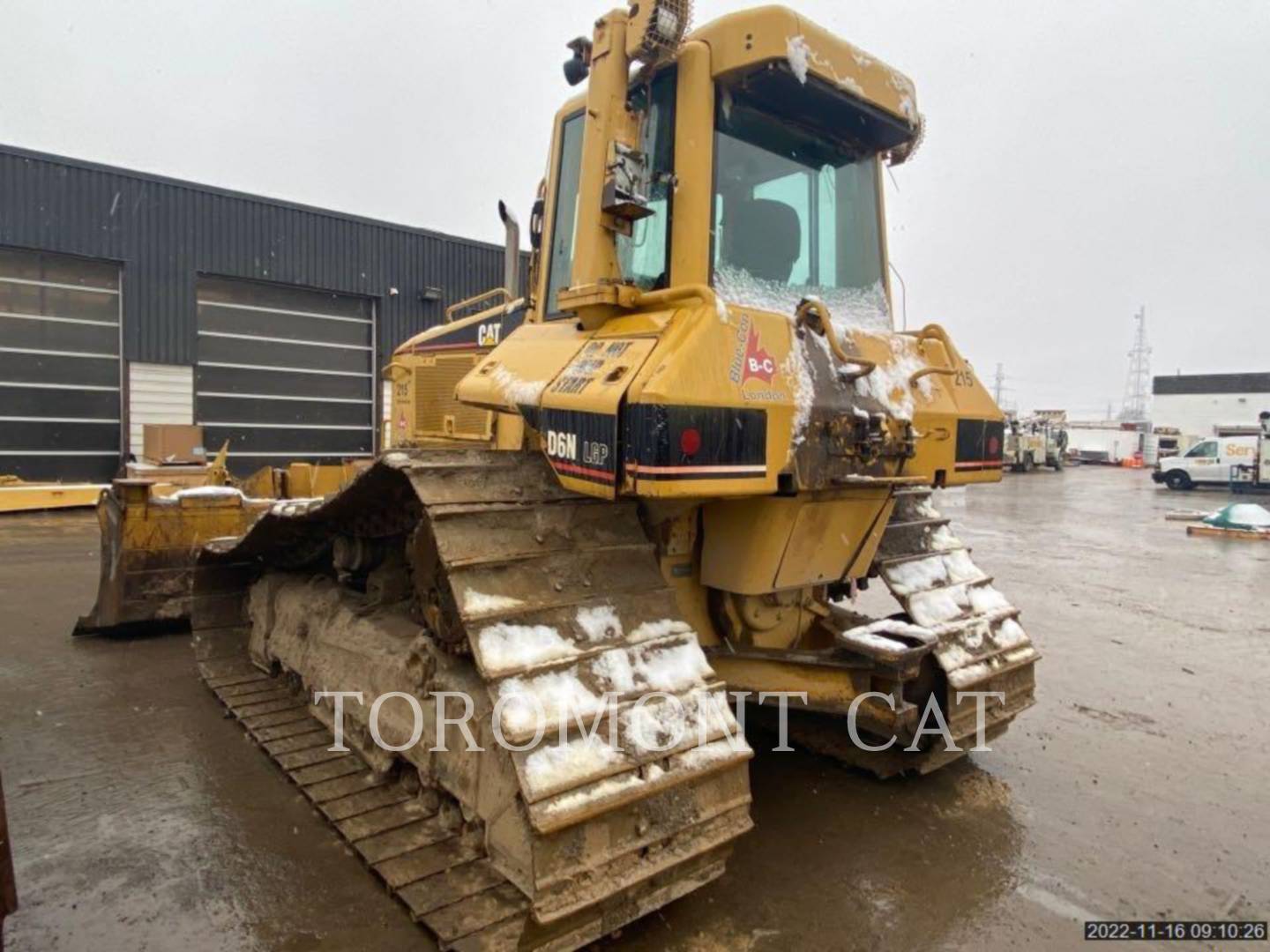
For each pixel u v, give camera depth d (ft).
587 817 7.62
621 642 8.87
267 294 54.85
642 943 8.61
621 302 9.48
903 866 10.32
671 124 10.10
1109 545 42.11
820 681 11.05
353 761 12.21
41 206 46.80
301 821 10.90
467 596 8.33
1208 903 9.61
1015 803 12.16
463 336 15.79
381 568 13.29
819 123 11.34
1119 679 18.52
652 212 9.66
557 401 9.12
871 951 8.58
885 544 14.15
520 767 7.57
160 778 12.10
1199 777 13.14
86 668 17.11
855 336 10.66
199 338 52.39
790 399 9.04
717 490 8.31
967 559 14.85
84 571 27.22
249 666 16.62
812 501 10.25
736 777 8.96
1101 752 14.17
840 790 12.57
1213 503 69.56
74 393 48.96
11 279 46.98
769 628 12.11
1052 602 27.14
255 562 17.62
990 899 9.61
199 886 9.39
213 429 53.21
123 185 49.11
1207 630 23.35
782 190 11.10
